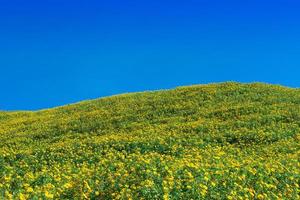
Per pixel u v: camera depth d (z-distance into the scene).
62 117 43.06
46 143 32.50
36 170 23.91
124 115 39.12
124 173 17.17
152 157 21.59
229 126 31.80
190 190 14.84
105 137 30.73
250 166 19.75
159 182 15.60
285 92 43.88
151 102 43.41
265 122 32.53
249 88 44.94
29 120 43.53
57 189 15.91
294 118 33.16
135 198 14.05
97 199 14.65
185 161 19.72
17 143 33.09
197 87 47.81
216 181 16.17
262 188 16.66
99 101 49.09
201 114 36.84
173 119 36.12
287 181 18.19
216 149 25.97
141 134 31.19
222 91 44.41
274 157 24.19
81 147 28.11
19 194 14.96
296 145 26.89
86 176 17.72
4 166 23.48
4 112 52.22
